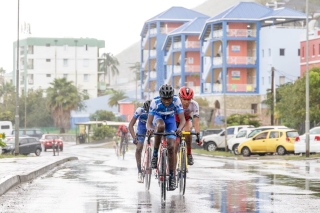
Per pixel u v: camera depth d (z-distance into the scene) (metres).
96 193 21.88
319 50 114.88
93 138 140.62
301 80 90.56
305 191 22.75
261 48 135.12
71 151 95.31
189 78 155.50
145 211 17.56
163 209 18.00
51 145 97.31
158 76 170.50
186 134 21.81
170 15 172.62
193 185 25.17
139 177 25.92
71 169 36.12
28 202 19.33
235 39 134.62
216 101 137.38
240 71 136.75
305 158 55.41
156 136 20.91
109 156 67.12
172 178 20.78
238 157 63.75
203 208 18.25
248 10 136.50
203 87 144.62
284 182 26.62
